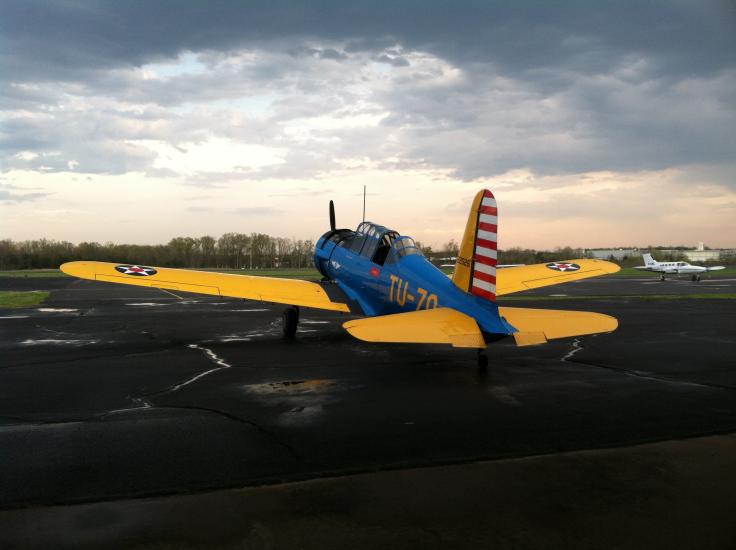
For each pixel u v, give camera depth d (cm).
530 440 486
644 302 2162
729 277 5397
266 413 580
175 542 307
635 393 675
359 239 1151
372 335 684
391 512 344
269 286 1162
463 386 717
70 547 301
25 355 955
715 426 528
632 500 361
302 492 373
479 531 320
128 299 2414
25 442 479
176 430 518
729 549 298
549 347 1057
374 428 525
